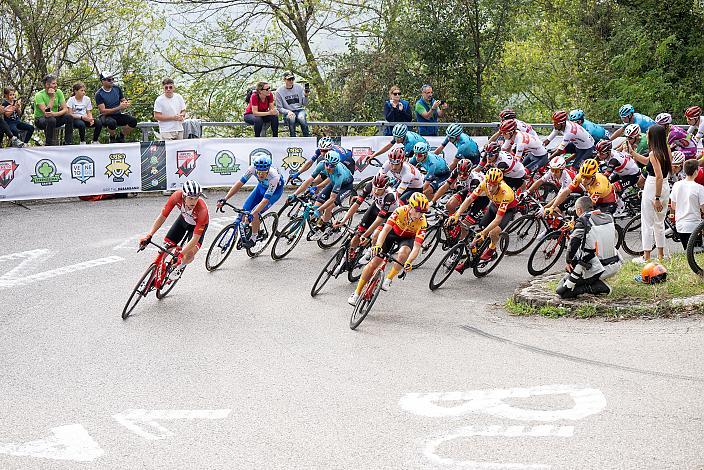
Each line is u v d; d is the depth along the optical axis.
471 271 10.45
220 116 22.41
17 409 6.21
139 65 19.67
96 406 6.25
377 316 8.52
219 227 12.53
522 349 7.27
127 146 14.15
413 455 5.28
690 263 8.59
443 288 9.65
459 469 5.07
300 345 7.58
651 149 9.15
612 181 11.43
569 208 11.48
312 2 21.06
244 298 9.20
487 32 19.83
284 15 22.41
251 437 5.63
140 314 8.59
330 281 9.96
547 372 6.65
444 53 19.14
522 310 8.45
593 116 22.36
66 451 5.50
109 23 19.44
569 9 23.02
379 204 9.00
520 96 26.45
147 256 10.91
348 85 19.66
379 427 5.72
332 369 6.92
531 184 12.10
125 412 6.12
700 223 8.51
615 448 5.24
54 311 8.69
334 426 5.76
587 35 22.42
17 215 13.07
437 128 16.16
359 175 15.41
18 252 11.00
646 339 7.34
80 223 12.59
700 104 20.30
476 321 8.23
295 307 8.85
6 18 17.50
